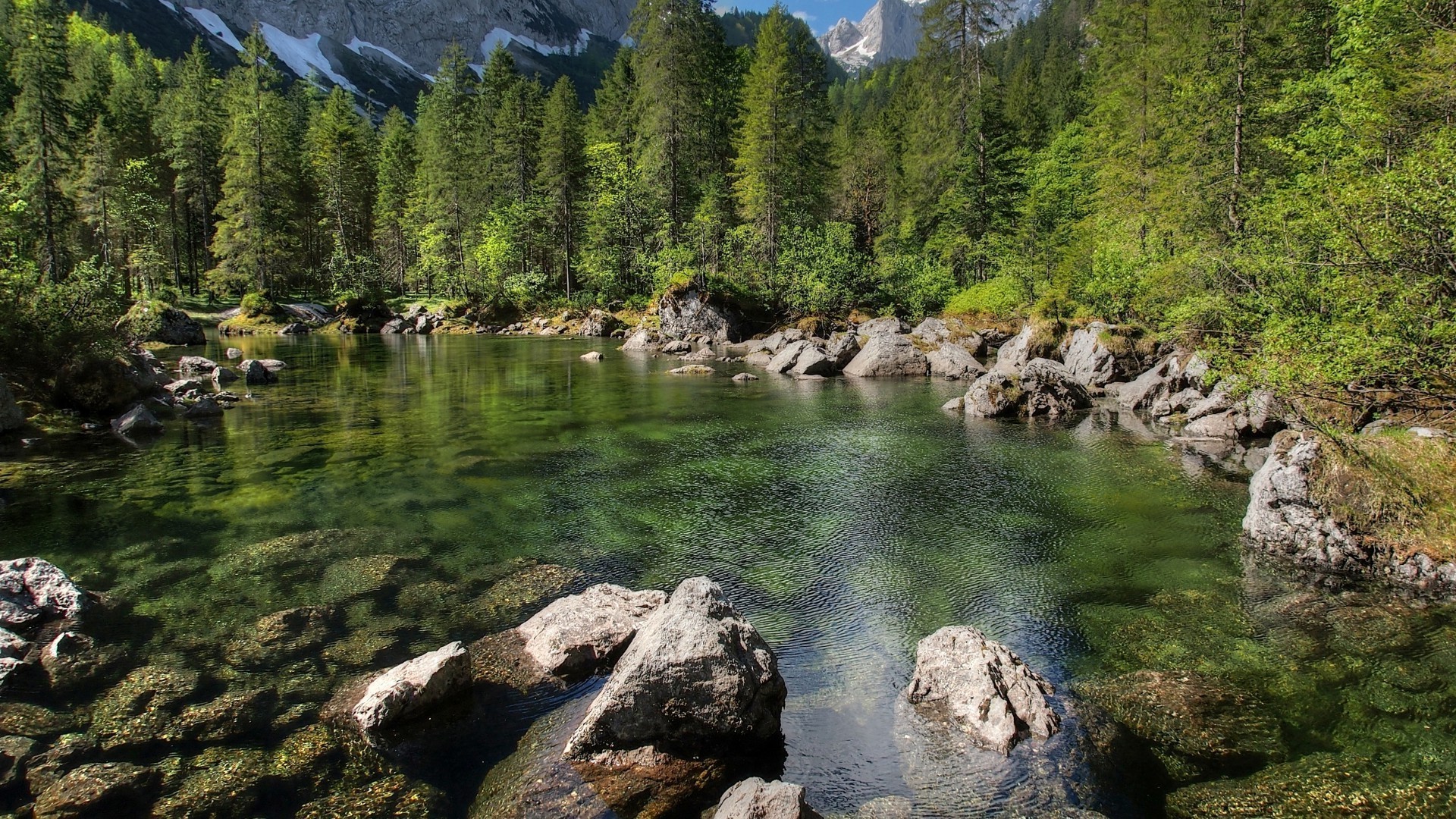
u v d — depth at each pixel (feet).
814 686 25.49
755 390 94.84
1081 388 80.74
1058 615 30.91
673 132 178.60
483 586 33.55
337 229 239.71
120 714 23.04
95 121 182.09
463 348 148.66
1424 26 52.65
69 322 68.49
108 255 180.04
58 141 154.61
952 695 23.59
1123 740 21.90
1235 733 22.15
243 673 25.70
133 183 181.16
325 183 231.91
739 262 180.34
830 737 22.35
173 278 215.92
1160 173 104.83
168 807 18.97
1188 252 74.13
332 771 20.51
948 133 189.88
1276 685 24.79
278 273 213.87
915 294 167.32
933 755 21.35
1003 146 173.17
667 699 21.39
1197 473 53.36
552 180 199.41
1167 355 90.22
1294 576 34.27
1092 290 104.53
